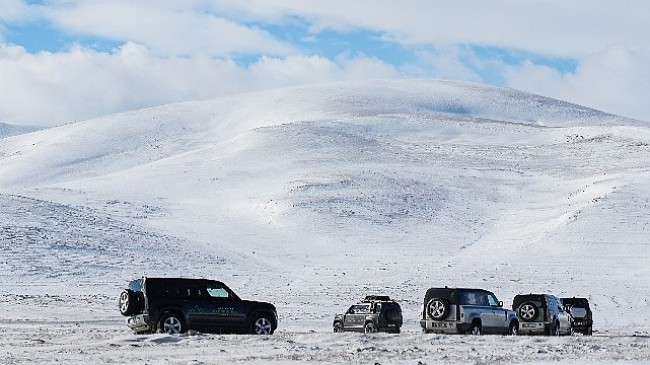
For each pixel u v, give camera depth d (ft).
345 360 79.82
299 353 86.33
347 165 594.65
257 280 285.84
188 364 72.74
